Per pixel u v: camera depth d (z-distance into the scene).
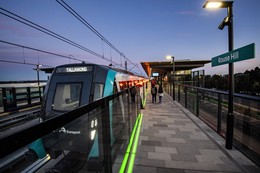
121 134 3.95
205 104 9.61
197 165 3.96
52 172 3.40
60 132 3.16
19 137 0.87
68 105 5.21
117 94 3.47
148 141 5.44
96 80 5.49
